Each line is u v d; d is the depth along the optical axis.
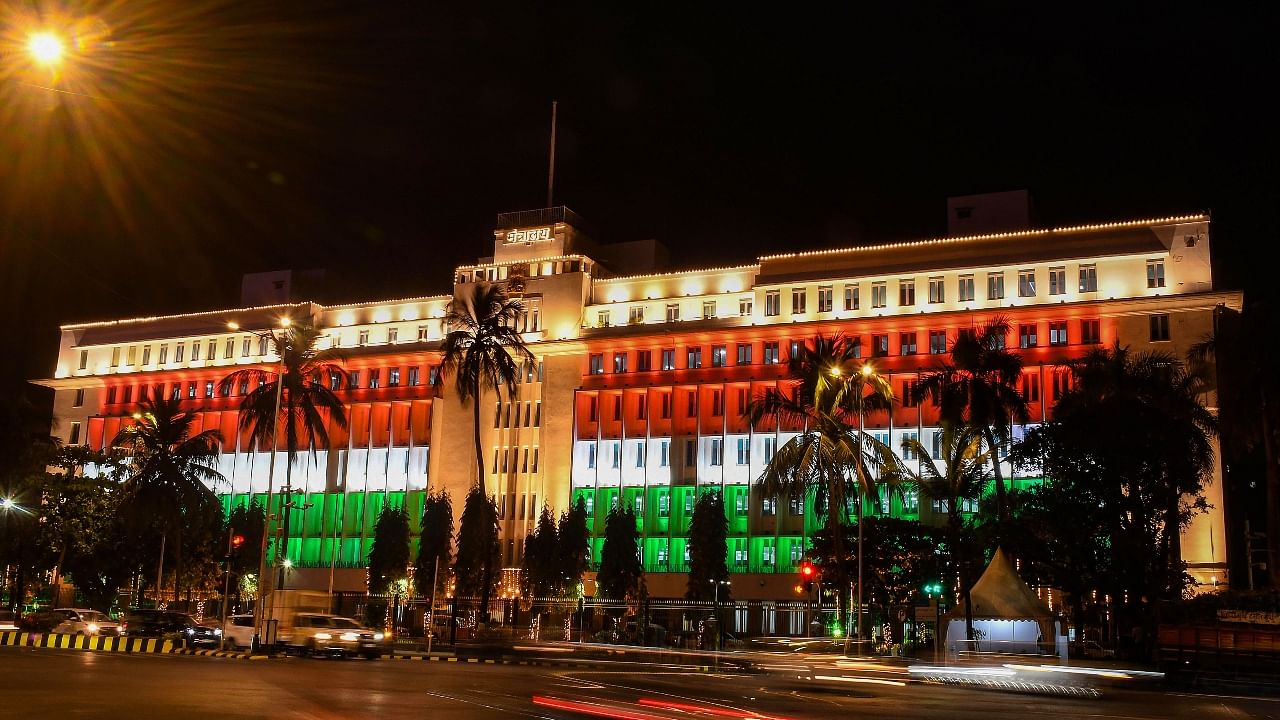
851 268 85.50
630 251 100.56
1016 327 78.81
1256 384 63.94
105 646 45.94
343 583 94.62
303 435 99.62
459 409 96.38
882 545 66.94
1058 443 57.06
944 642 56.84
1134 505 55.59
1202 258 75.44
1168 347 74.44
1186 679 39.06
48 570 85.75
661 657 48.22
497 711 22.80
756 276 88.69
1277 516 62.38
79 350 114.06
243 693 25.12
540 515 91.31
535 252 97.38
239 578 88.06
